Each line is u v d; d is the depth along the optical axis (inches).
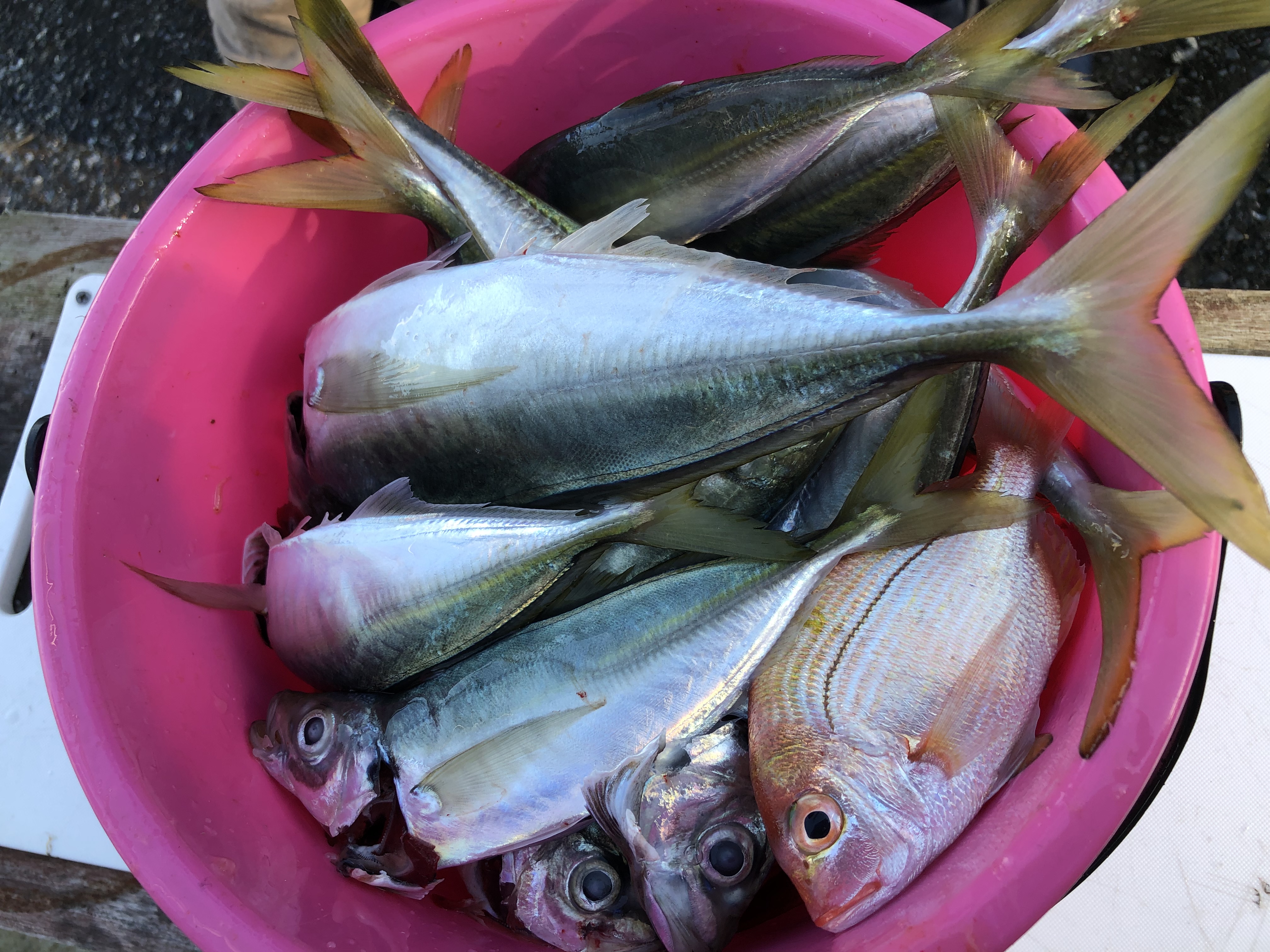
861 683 12.7
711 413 12.2
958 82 12.7
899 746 12.4
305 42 12.7
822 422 12.1
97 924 15.6
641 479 12.9
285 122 13.7
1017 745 12.7
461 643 13.5
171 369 13.5
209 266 13.7
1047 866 11.1
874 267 16.8
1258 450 16.3
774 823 12.4
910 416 12.9
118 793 11.2
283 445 15.6
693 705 12.9
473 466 13.2
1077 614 13.7
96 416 12.5
